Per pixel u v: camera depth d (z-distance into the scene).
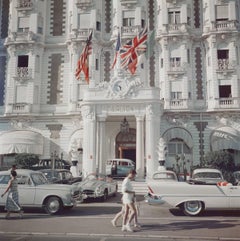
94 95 31.00
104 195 20.94
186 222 13.31
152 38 33.84
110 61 38.25
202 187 14.92
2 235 10.86
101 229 11.81
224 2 36.59
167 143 35.38
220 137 33.69
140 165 29.47
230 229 11.92
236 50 35.91
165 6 37.53
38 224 12.80
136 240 10.19
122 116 32.75
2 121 38.03
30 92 37.72
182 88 35.84
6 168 30.62
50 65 39.09
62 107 37.81
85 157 30.39
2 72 39.41
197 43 37.44
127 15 38.16
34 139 35.66
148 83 37.16
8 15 41.25
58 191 15.49
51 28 40.03
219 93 35.56
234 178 23.39
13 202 14.12
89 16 38.53
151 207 18.06
